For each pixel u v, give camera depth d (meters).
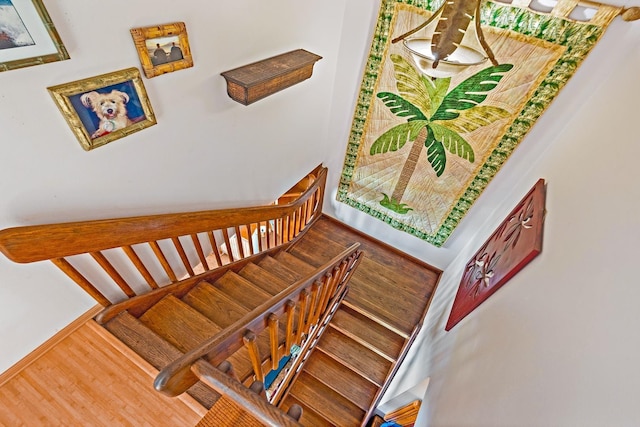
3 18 0.81
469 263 2.28
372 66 2.34
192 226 1.71
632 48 1.50
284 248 3.11
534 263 1.21
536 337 0.90
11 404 1.22
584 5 1.54
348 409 2.54
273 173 2.59
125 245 1.41
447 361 1.61
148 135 1.39
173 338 1.61
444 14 1.33
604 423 0.51
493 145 2.24
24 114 0.95
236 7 1.52
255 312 0.98
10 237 0.96
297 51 2.07
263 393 0.82
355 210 3.44
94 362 1.37
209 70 1.54
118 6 1.07
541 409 0.69
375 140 2.75
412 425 1.80
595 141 1.27
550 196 1.43
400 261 3.41
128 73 1.18
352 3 2.13
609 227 0.82
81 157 1.16
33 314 1.24
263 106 2.05
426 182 2.75
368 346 2.74
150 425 1.24
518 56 1.83
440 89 2.18
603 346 0.62
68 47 0.98
